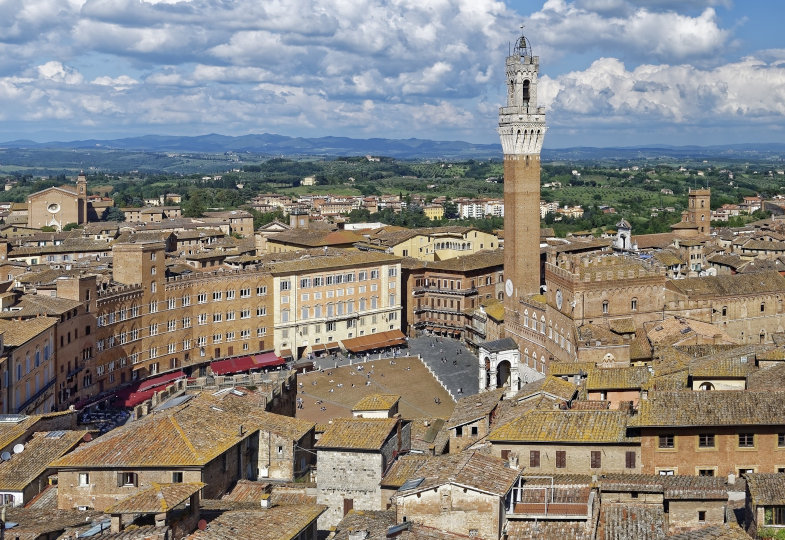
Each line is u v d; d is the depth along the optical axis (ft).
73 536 270.26
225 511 296.51
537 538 274.57
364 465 359.25
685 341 655.35
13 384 616.80
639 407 372.79
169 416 381.19
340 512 360.48
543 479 312.09
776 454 360.07
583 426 372.99
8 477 372.79
